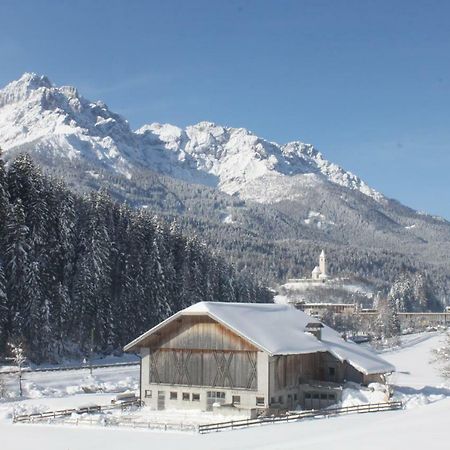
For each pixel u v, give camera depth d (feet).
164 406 213.87
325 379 226.79
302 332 225.76
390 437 157.28
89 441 160.15
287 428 174.60
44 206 348.79
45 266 341.41
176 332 214.28
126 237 411.95
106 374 294.05
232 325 203.00
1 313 304.30
